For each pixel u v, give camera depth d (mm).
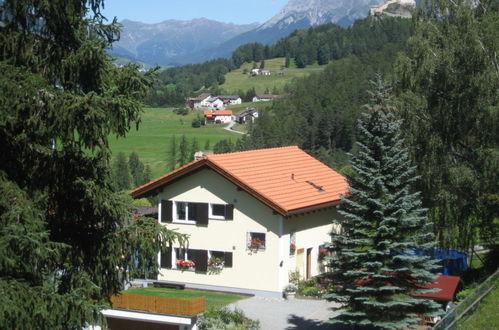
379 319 21281
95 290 13789
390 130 21641
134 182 122938
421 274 20922
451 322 16688
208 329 23234
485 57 27922
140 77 14086
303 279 31547
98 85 13789
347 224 22031
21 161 13273
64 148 13625
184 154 137125
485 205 29219
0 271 11969
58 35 13641
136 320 24609
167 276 31531
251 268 29781
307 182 33500
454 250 31047
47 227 14117
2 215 11719
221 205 30688
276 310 26906
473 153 29031
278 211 28453
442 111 29312
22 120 12383
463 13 28812
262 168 32969
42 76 12867
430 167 29406
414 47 30234
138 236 14234
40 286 12391
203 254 30797
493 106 27688
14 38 13172
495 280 21297
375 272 21016
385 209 21000
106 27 14211
